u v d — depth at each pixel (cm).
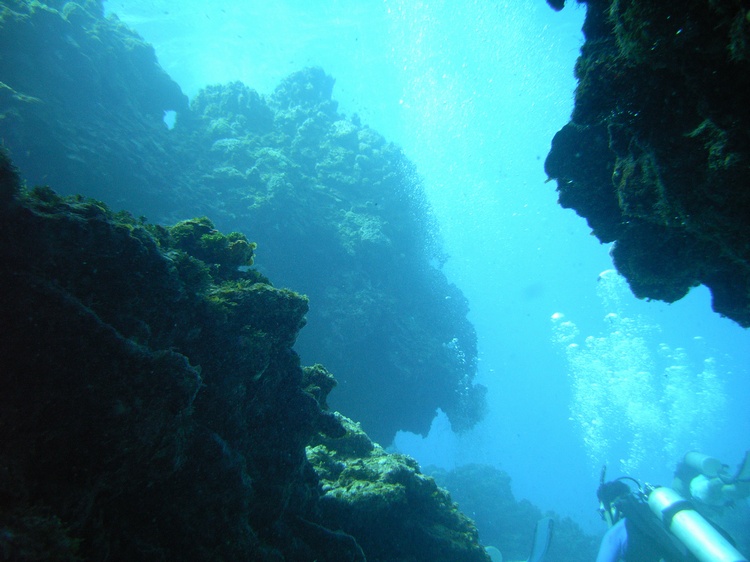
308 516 325
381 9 2509
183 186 1020
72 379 195
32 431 184
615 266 372
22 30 809
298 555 290
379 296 1169
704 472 784
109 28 1090
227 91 1340
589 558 1543
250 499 267
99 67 970
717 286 323
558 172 361
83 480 189
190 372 230
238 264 347
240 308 287
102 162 873
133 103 1079
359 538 358
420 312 1369
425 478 477
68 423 190
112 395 200
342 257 1174
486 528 1605
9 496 168
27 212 202
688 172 233
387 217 1311
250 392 286
